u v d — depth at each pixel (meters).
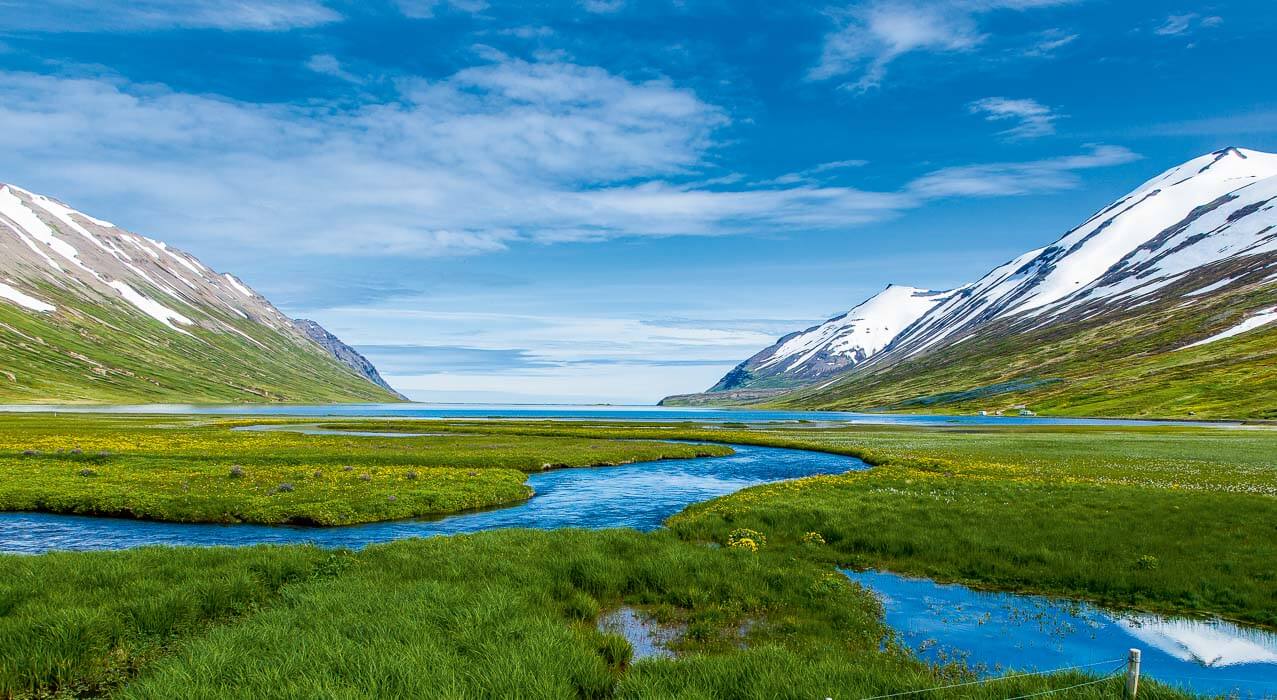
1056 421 160.38
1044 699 12.84
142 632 16.88
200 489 44.16
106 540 32.66
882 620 20.36
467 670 13.73
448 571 22.47
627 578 23.14
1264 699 15.04
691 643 18.08
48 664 14.51
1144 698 12.91
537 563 23.97
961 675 15.84
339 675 13.10
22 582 19.58
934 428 131.12
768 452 82.31
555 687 13.16
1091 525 30.38
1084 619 20.39
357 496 42.12
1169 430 113.44
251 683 12.69
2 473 49.03
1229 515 31.50
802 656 15.50
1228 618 20.30
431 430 116.25
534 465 62.97
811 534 30.38
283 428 118.44
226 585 19.94
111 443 76.25
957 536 29.00
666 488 51.47
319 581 21.22
